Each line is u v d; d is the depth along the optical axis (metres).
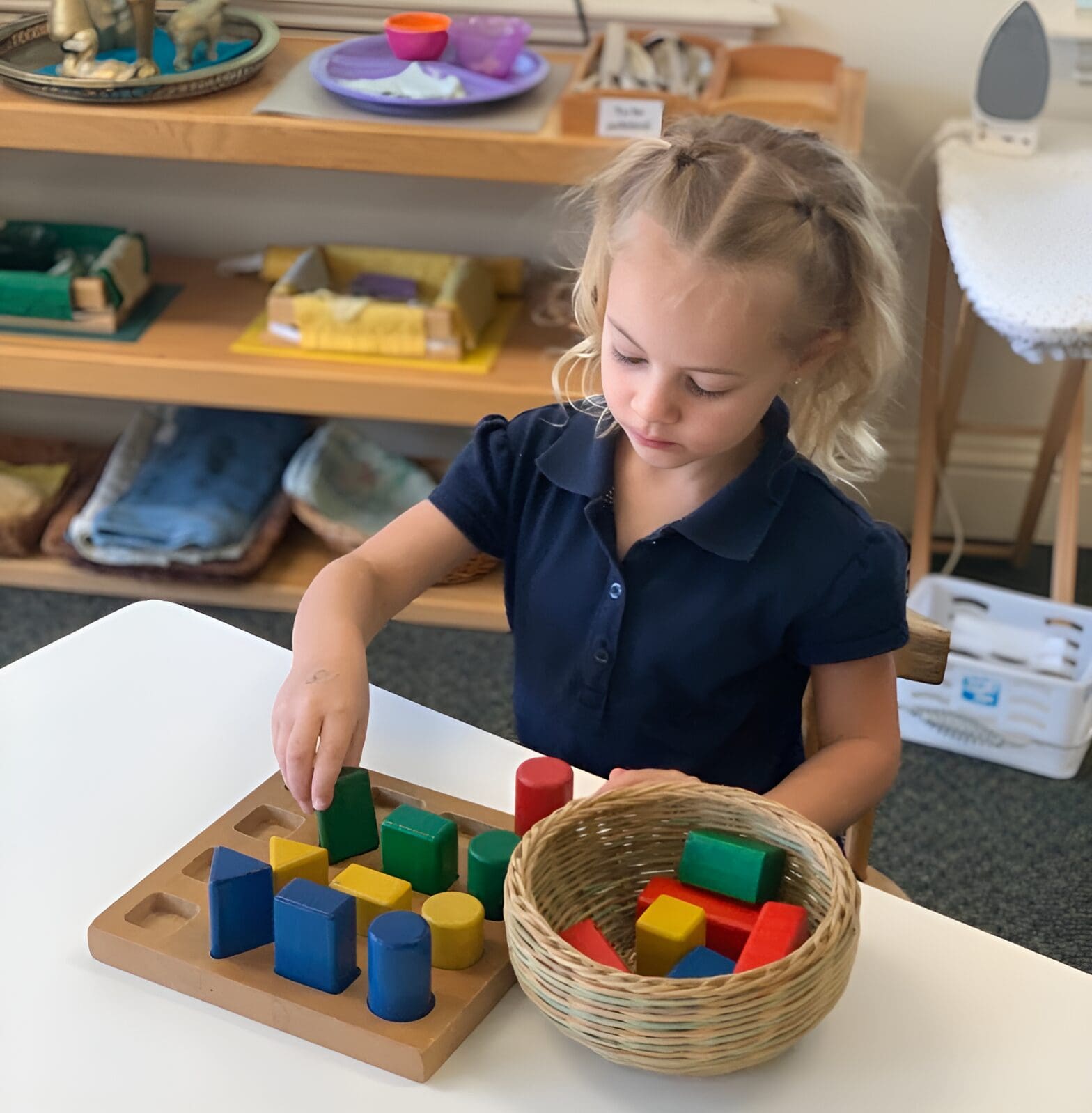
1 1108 0.63
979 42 2.09
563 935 0.68
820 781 0.92
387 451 2.31
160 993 0.70
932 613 2.12
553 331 2.16
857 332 0.97
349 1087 0.65
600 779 0.86
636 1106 0.64
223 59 1.96
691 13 2.07
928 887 1.76
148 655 0.98
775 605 0.98
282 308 2.03
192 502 2.15
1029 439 2.42
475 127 1.79
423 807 0.83
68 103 1.82
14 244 2.23
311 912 0.67
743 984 0.60
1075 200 1.83
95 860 0.79
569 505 1.05
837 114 1.83
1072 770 1.96
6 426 2.52
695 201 0.86
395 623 2.19
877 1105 0.65
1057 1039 0.69
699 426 0.86
